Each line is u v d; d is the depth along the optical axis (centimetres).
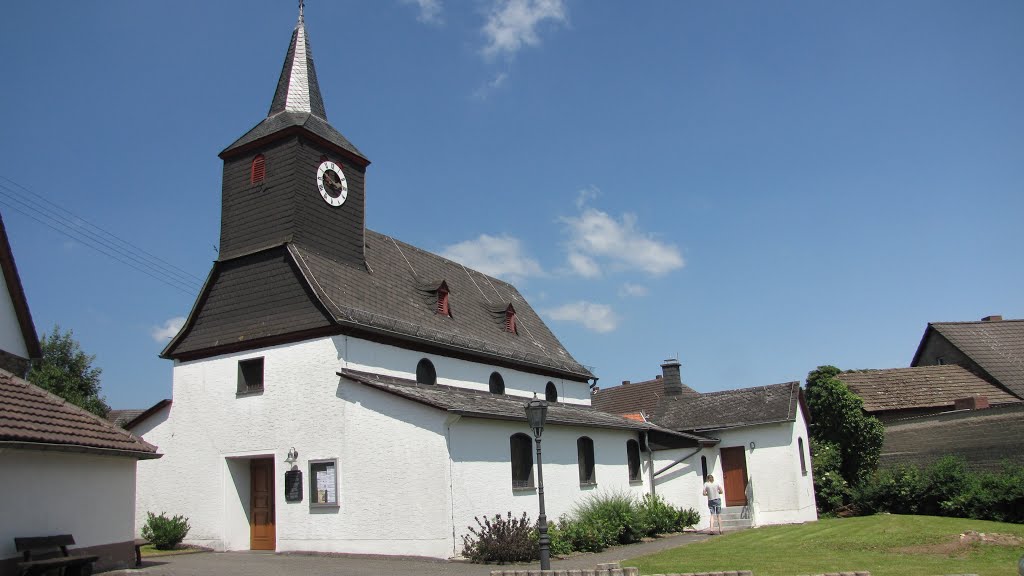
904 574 1430
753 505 2756
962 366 3812
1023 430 2703
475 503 1847
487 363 2555
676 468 2825
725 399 3212
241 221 2256
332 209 2311
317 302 2016
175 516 2072
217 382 2133
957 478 2578
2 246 1695
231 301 2183
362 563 1691
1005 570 1470
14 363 1734
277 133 2228
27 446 1266
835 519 2728
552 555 1812
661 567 1578
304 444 1953
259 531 2070
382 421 1862
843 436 3019
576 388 3155
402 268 2630
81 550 1383
